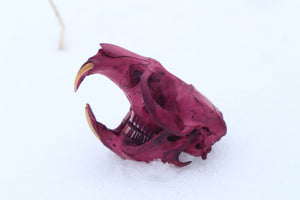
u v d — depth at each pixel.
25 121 0.37
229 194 0.30
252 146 0.33
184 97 0.30
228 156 0.32
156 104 0.30
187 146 0.31
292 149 0.33
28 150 0.34
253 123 0.35
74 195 0.31
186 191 0.30
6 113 0.38
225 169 0.32
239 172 0.31
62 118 0.37
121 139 0.31
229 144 0.33
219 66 0.42
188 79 0.41
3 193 0.31
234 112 0.36
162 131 0.30
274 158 0.32
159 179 0.31
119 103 0.39
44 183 0.32
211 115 0.31
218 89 0.39
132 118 0.31
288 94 0.38
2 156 0.34
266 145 0.33
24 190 0.31
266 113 0.36
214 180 0.31
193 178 0.31
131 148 0.31
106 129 0.31
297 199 0.30
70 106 0.39
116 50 0.30
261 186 0.31
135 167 0.31
